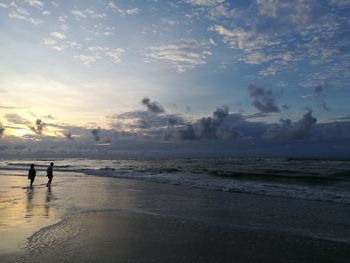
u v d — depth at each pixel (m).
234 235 10.99
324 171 44.59
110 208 15.73
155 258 8.54
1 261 8.08
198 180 31.00
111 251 9.05
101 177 35.59
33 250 8.98
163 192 22.22
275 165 64.12
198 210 15.62
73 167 60.62
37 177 34.88
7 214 13.89
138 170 49.12
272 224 12.70
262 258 8.75
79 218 13.25
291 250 9.44
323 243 10.16
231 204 17.42
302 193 21.36
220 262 8.37
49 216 13.53
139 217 13.66
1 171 44.47
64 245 9.49
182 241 10.20
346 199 19.03
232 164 74.50
